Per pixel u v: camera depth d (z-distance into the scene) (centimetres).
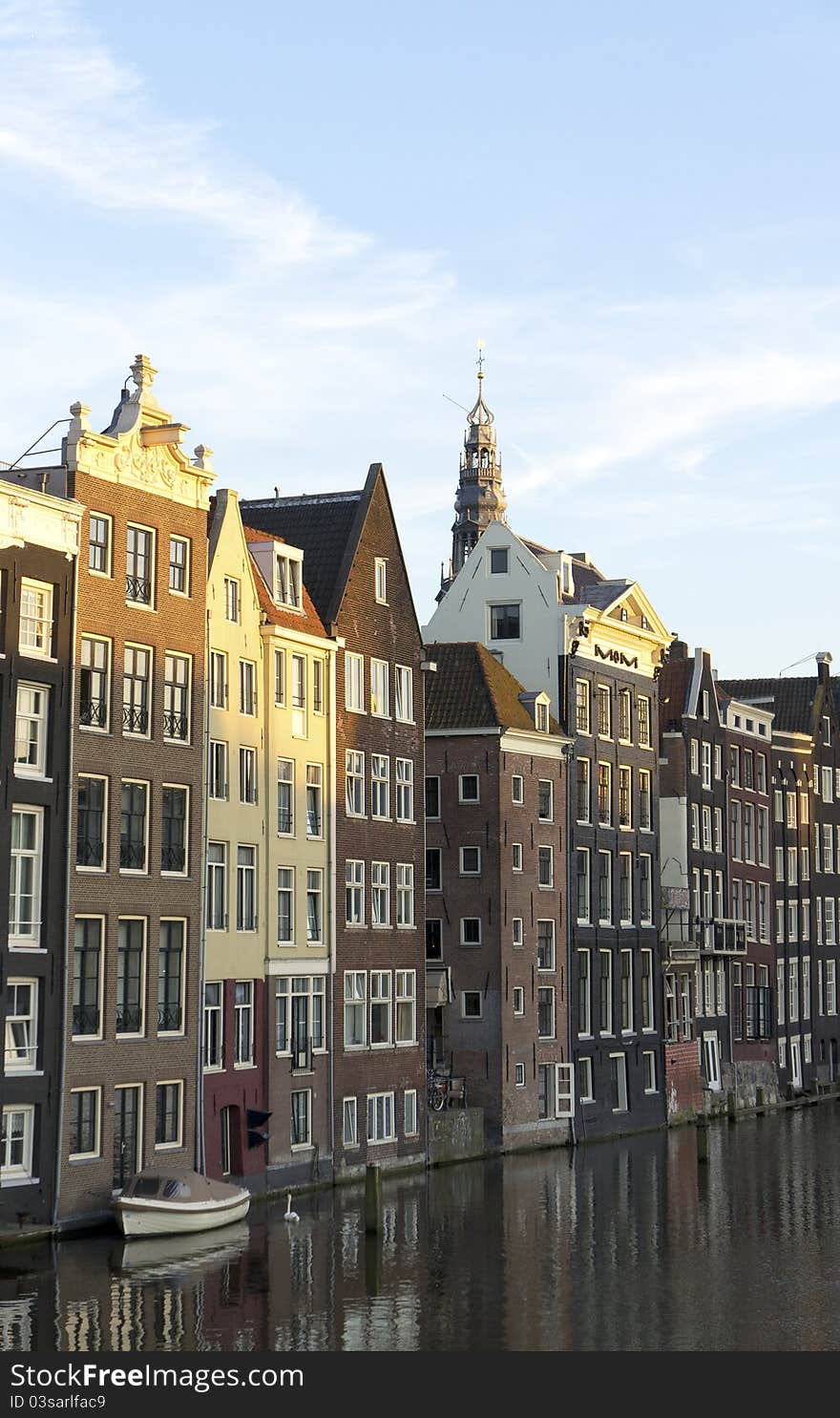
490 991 6756
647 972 7969
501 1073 6731
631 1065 7712
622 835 7800
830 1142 7250
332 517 6153
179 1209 4547
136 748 4806
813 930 9894
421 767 6406
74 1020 4569
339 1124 5712
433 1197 5494
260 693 5438
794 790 9750
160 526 4947
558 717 7394
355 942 5888
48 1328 3594
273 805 5453
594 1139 7312
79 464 4656
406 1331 3684
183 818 4994
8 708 4369
